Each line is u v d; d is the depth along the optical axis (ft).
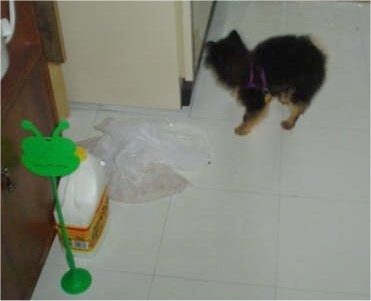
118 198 6.06
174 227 5.79
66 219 5.16
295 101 6.59
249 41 8.29
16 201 4.62
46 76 5.10
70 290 5.22
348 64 7.83
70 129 6.91
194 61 7.20
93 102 7.16
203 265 5.45
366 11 8.83
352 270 5.41
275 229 5.76
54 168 4.26
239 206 5.98
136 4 6.08
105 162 6.33
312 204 6.01
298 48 6.42
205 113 7.09
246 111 6.64
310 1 9.05
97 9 6.19
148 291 5.25
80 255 5.50
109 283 5.32
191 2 6.51
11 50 4.76
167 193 6.11
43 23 5.41
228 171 6.36
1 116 4.17
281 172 6.36
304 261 5.48
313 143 6.71
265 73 6.38
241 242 5.65
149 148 6.46
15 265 4.75
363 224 5.82
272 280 5.32
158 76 6.72
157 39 6.36
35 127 4.55
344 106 7.20
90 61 6.71
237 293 5.22
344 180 6.28
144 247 5.62
